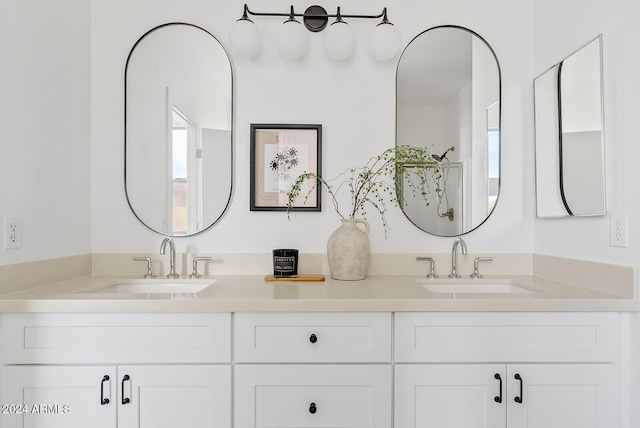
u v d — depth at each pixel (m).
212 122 1.83
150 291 1.71
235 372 1.28
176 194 1.83
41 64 1.50
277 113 1.86
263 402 1.29
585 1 1.49
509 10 1.88
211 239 1.84
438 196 1.86
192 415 1.28
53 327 1.26
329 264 1.73
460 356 1.29
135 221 1.82
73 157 1.69
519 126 1.87
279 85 1.85
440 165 1.86
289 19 1.76
